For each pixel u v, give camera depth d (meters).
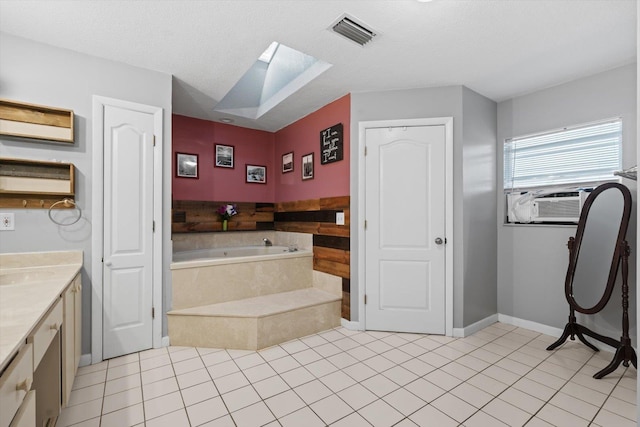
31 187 2.09
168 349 2.53
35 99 2.10
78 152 2.22
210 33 2.05
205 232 3.88
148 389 1.94
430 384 2.01
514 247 3.09
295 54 2.94
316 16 1.88
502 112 3.20
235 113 3.70
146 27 1.98
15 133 1.97
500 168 3.20
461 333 2.80
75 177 2.21
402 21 1.92
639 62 1.04
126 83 2.43
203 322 2.59
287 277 3.35
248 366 2.25
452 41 2.14
